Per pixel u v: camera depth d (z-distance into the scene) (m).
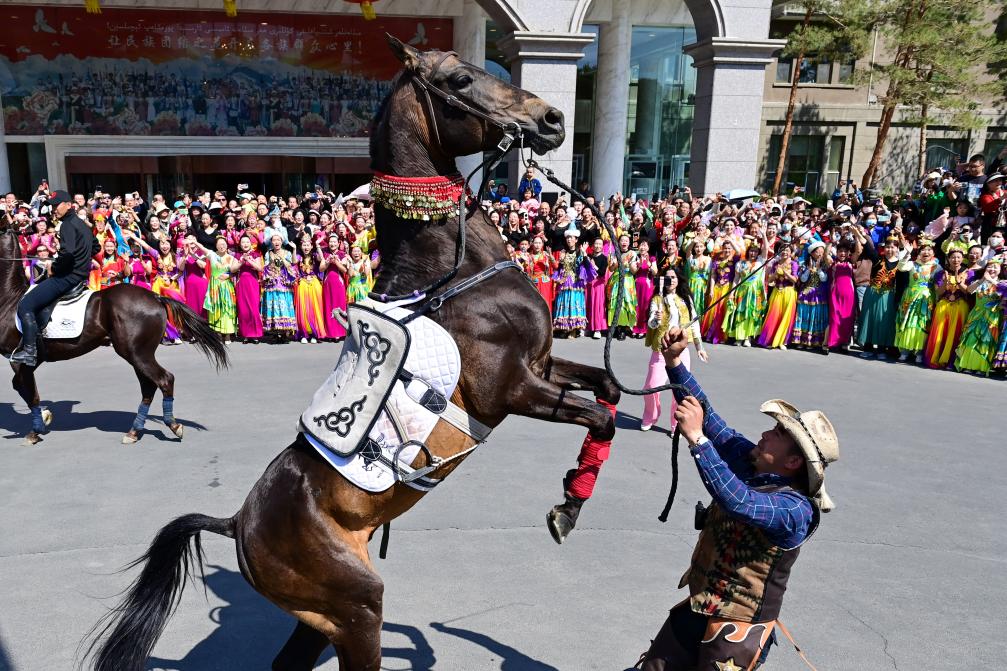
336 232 13.27
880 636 4.54
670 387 3.25
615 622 4.63
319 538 3.14
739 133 18.03
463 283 3.18
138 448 7.52
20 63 21.80
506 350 3.16
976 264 11.63
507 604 4.82
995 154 33.75
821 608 4.85
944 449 7.93
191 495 6.39
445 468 3.23
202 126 23.44
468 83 3.21
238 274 12.61
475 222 3.32
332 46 23.80
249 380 10.14
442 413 3.13
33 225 13.85
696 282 13.60
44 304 7.40
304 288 12.66
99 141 22.70
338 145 24.52
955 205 14.76
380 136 3.29
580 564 5.36
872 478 7.09
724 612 2.93
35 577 5.06
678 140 25.66
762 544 2.89
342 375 3.23
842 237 12.85
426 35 24.30
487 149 3.29
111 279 12.47
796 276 13.13
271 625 4.60
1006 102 33.09
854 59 29.59
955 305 11.57
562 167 17.66
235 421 8.35
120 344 7.47
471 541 5.67
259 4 23.00
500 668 4.15
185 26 22.72
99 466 7.05
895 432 8.47
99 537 5.64
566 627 4.57
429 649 4.32
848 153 32.62
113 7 22.14
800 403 9.54
